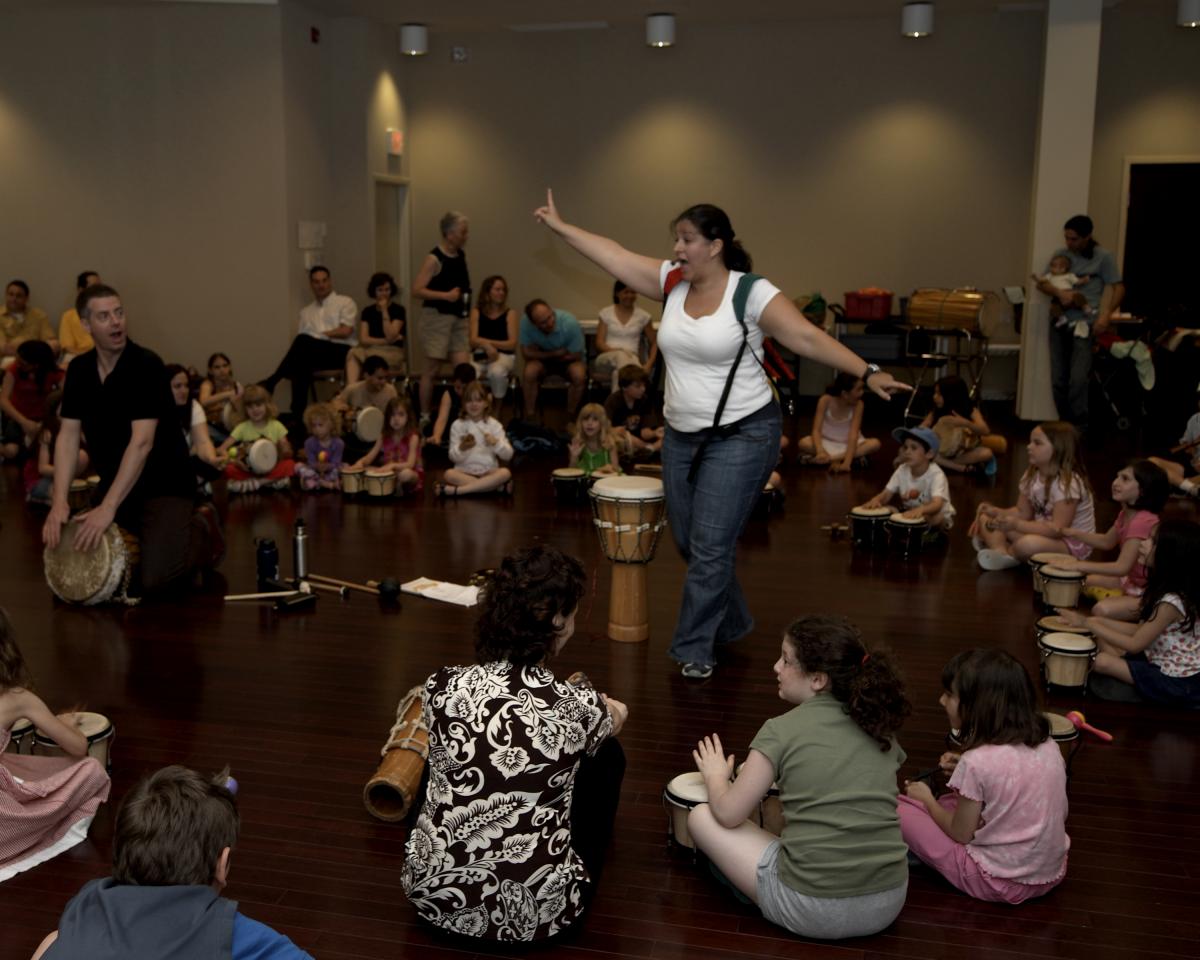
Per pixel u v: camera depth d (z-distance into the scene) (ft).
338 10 33.04
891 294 34.99
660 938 8.70
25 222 33.14
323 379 31.83
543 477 26.23
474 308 32.78
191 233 32.37
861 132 35.96
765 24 35.91
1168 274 35.35
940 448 26.09
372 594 17.07
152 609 16.29
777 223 36.86
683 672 13.92
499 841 8.04
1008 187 35.50
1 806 9.30
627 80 36.88
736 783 8.70
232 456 24.20
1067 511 17.79
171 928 5.59
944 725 12.52
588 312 38.22
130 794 6.00
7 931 8.66
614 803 9.12
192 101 31.73
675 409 13.24
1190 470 26.25
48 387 26.86
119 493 15.75
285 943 5.79
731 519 13.24
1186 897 9.29
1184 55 34.19
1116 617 14.33
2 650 9.57
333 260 34.86
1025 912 9.07
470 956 8.46
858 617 16.21
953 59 35.14
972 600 17.03
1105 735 12.11
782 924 8.66
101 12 31.76
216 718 12.59
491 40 37.29
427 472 26.53
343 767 11.44
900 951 8.55
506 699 8.07
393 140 36.14
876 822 8.40
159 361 16.07
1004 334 36.24
